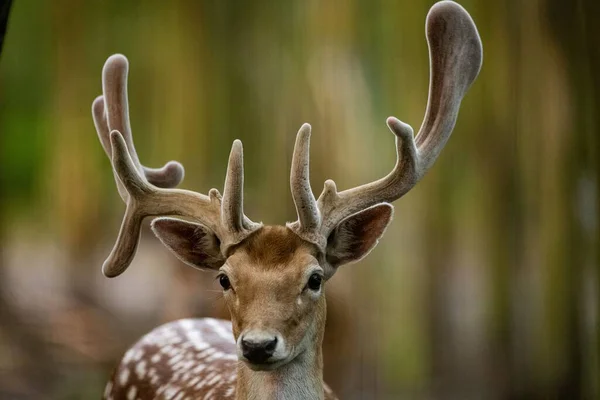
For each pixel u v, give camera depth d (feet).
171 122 68.95
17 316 62.95
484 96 44.55
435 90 22.31
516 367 43.27
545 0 40.88
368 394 46.62
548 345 41.06
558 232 40.45
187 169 67.41
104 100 23.53
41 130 85.61
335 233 21.16
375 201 21.48
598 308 39.17
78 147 79.10
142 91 74.54
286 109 55.72
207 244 21.40
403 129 21.26
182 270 55.42
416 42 49.26
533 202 41.86
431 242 48.39
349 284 47.96
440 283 48.67
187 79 66.90
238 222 20.51
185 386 24.98
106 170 80.84
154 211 21.72
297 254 20.17
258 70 60.49
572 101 40.14
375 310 48.03
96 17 76.89
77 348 55.57
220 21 64.59
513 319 43.55
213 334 27.25
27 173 87.25
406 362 47.83
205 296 53.21
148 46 73.46
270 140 56.54
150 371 26.43
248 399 20.92
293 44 56.75
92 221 80.23
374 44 52.03
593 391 40.22
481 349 47.50
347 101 51.44
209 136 65.51
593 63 38.42
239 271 20.03
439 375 48.32
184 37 67.26
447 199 48.06
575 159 40.11
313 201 20.35
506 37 43.01
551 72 40.83
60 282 76.28
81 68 77.56
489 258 44.73
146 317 63.87
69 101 78.38
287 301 19.76
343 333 47.19
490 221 44.52
